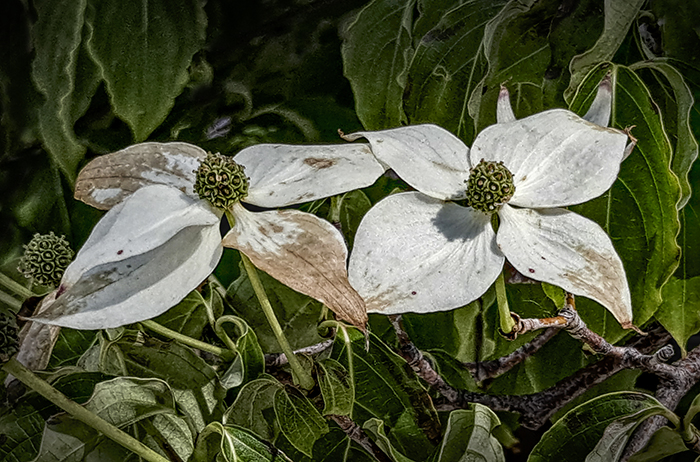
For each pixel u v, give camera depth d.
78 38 0.39
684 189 0.38
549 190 0.34
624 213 0.37
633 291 0.37
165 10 0.39
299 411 0.36
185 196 0.33
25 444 0.36
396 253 0.33
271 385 0.36
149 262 0.32
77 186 0.34
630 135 0.35
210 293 0.39
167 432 0.36
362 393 0.37
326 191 0.34
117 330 0.37
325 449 0.37
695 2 0.39
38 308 0.35
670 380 0.38
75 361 0.38
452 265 0.33
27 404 0.36
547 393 0.38
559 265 0.33
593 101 0.37
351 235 0.39
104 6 0.39
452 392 0.38
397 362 0.37
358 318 0.31
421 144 0.35
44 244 0.36
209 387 0.37
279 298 0.39
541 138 0.35
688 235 0.39
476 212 0.34
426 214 0.34
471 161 0.34
